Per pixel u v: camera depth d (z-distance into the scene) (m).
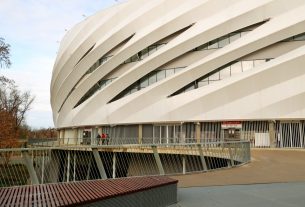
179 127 35.97
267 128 32.66
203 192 8.52
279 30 33.53
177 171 14.84
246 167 14.39
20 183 10.12
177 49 37.59
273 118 32.06
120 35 41.91
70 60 47.38
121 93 40.75
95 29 44.53
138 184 6.88
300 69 31.91
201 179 10.82
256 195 8.07
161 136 36.72
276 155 21.34
